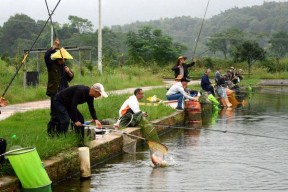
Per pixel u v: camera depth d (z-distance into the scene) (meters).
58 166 8.70
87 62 37.12
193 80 43.94
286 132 15.28
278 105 24.84
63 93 9.84
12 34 75.44
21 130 10.77
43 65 29.59
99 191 8.27
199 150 12.07
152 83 34.38
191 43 114.44
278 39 87.00
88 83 27.64
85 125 10.23
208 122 17.81
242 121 18.08
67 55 10.47
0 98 8.63
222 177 9.38
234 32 84.06
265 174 9.69
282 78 53.94
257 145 12.86
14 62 32.00
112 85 28.48
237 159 11.05
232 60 58.59
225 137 14.23
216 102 21.16
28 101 19.48
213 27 141.25
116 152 11.20
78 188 8.42
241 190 8.52
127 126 12.33
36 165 7.58
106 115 14.11
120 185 8.69
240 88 31.67
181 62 18.94
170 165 10.37
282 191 8.48
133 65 45.47
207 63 56.22
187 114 17.88
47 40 65.44
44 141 9.18
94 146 10.14
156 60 52.75
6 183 7.26
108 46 66.81
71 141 9.61
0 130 10.74
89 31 77.44
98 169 9.85
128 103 12.35
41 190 7.56
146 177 9.28
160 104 16.92
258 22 152.12
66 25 75.88
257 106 24.25
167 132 15.28
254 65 58.38
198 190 8.48
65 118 9.77
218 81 23.86
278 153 11.80
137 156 11.20
